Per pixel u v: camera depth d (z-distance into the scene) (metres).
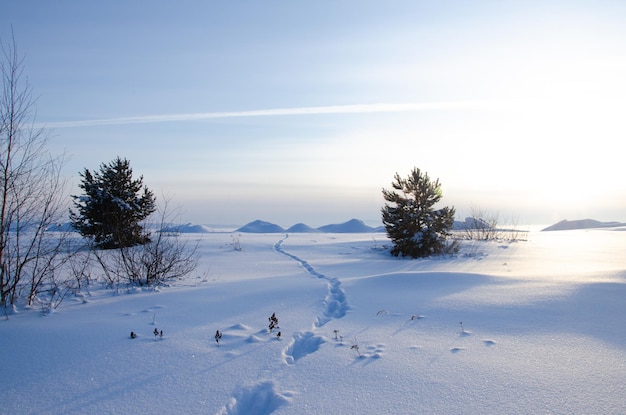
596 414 3.28
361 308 7.00
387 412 3.42
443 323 5.93
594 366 4.20
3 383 4.03
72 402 3.66
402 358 4.62
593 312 6.04
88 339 5.34
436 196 17.98
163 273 10.22
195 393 3.85
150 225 12.09
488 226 26.66
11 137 7.05
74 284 9.27
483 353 4.69
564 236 27.98
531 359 4.45
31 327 5.83
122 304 7.39
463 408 3.44
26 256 7.34
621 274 8.66
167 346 5.11
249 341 5.34
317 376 4.20
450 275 9.05
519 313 6.19
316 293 8.22
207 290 8.58
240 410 3.71
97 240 16.48
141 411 3.50
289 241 25.06
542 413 3.32
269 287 8.86
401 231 17.75
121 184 17.53
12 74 7.06
